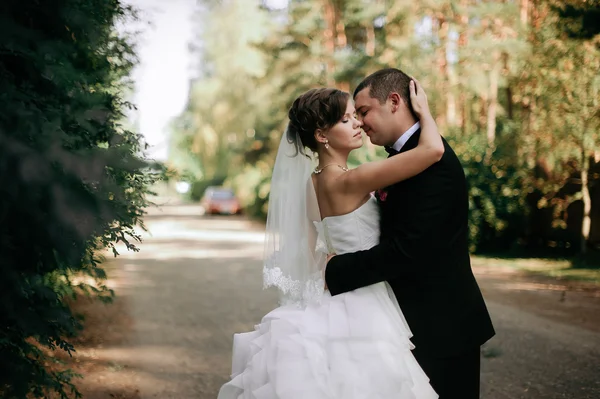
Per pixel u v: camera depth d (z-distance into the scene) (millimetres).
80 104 3029
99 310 7348
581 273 10805
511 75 14602
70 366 4941
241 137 27734
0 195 2068
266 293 9289
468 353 2416
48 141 2203
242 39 25156
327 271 2451
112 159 2355
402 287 2438
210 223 28422
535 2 13125
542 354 5543
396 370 2279
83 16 3078
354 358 2318
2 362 2828
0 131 2115
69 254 2367
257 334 2596
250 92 26906
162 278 10883
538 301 8242
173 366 5215
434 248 2320
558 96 11555
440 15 17391
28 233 2248
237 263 13344
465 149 14328
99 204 2293
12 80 2719
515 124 14430
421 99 2463
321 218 2555
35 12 2902
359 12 19656
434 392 2344
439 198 2328
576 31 10281
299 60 22750
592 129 11305
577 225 14234
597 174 12695
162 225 27047
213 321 7180
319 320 2432
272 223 2584
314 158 2725
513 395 4453
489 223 14383
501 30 16250
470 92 17469
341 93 2568
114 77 4016
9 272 2453
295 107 2605
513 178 13812
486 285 9766
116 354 5465
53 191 2117
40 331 2715
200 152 29797
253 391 2334
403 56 17156
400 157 2354
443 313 2385
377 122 2502
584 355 5492
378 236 2490
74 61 3510
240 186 29453
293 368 2307
